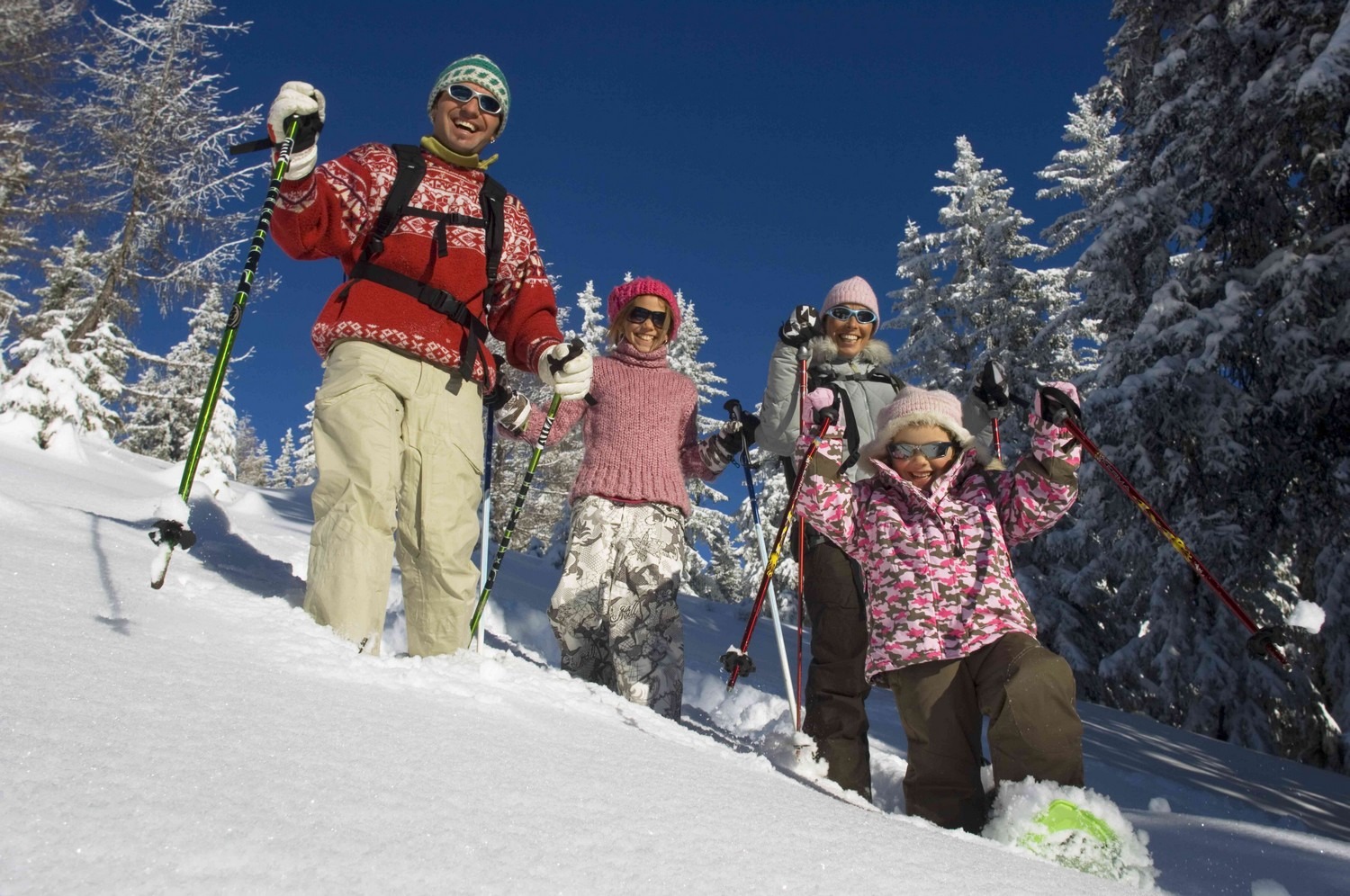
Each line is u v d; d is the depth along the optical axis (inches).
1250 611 407.8
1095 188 778.8
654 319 154.3
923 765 104.6
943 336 661.9
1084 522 506.6
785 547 138.7
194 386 962.7
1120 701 492.4
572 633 145.9
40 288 770.2
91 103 647.1
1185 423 369.1
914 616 107.0
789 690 117.6
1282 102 313.6
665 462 150.0
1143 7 427.8
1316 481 364.5
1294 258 350.9
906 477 115.7
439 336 100.7
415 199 104.0
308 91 89.4
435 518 100.4
